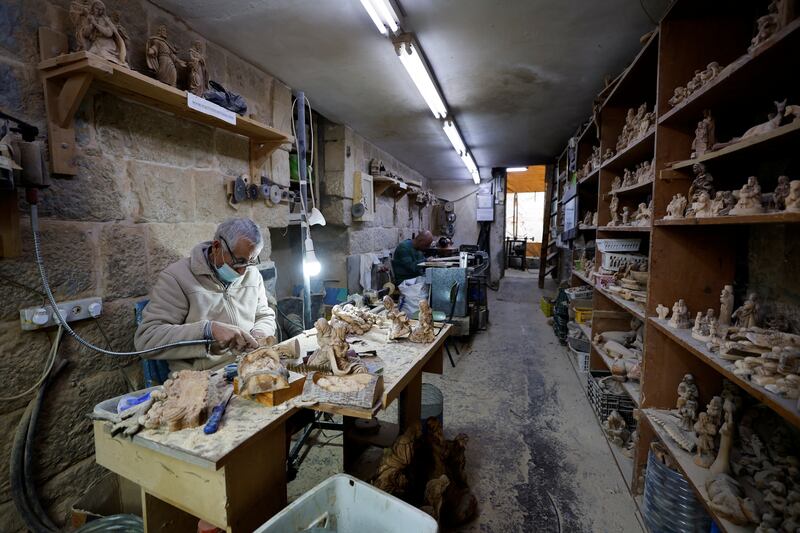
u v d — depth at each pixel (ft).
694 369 5.53
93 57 4.24
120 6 5.48
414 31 6.96
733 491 3.85
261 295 6.99
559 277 22.59
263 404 3.72
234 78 7.75
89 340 5.14
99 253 5.26
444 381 10.35
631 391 6.61
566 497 5.88
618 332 8.87
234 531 3.11
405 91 9.86
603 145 9.33
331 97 10.27
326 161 13.08
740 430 4.64
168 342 5.11
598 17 6.54
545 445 7.27
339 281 13.84
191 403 3.44
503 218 25.68
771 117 3.93
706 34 5.27
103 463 3.58
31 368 4.54
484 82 9.42
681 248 5.49
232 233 5.47
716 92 4.41
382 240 17.28
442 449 5.66
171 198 6.32
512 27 6.85
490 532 5.19
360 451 6.56
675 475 4.67
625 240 8.77
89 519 4.72
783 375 3.29
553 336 14.53
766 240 4.84
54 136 4.62
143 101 5.68
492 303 20.74
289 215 9.51
